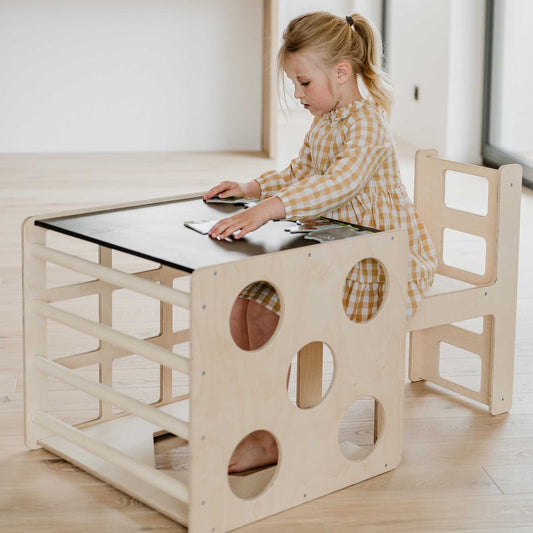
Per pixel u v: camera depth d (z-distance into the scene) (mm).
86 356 1800
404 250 1590
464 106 4434
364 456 1655
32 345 1697
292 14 5785
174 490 1446
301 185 1583
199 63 4617
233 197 1826
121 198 3676
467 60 4398
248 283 1393
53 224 1617
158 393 1983
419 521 1510
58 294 1722
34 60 4516
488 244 1853
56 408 1906
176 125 4680
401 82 5125
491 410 1896
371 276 1648
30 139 4605
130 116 4641
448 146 4461
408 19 4996
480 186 3992
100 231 1571
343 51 1669
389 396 1636
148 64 4590
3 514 1521
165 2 4523
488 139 4434
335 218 1734
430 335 2012
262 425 1465
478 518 1520
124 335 1504
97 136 4648
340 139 1704
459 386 1968
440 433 1816
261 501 1498
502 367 1887
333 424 1564
